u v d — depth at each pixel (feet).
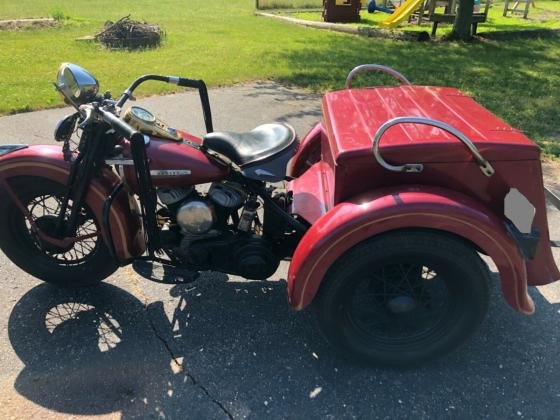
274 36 39.88
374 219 7.66
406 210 7.61
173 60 30.86
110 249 9.73
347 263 8.05
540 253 8.59
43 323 9.91
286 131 9.82
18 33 40.06
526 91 24.44
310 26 45.55
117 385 8.65
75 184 9.54
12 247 10.44
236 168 9.67
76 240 10.02
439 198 7.73
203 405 8.32
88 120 8.71
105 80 25.90
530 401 8.39
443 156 7.95
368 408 8.30
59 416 8.09
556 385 8.68
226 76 26.89
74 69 8.85
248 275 9.70
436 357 8.94
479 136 8.09
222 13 54.75
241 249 9.55
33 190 10.00
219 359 9.20
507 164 7.94
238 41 37.40
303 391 8.60
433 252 7.97
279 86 25.44
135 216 9.98
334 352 9.39
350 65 29.43
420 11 46.65
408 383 8.77
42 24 43.78
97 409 8.22
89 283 10.68
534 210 8.20
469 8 36.88
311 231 8.17
